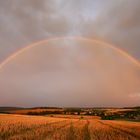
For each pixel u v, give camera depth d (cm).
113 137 3114
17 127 3694
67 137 2795
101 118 12200
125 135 3475
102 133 3609
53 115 13888
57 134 3038
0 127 3547
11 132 3042
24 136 2691
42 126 4247
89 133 3494
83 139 2714
